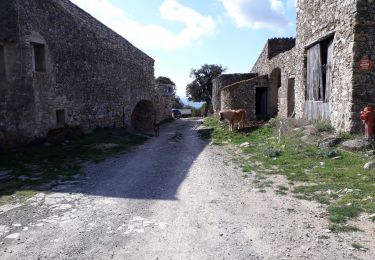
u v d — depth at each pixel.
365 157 8.03
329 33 11.11
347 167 7.70
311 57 13.30
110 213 5.91
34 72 12.64
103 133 17.08
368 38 9.31
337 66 10.52
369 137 8.74
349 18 9.61
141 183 8.01
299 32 14.67
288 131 12.33
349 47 9.61
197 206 6.18
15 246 4.68
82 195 7.04
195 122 33.84
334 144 9.31
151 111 29.05
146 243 4.68
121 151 12.95
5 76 12.14
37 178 8.48
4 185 7.86
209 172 8.91
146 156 11.96
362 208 5.43
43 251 4.51
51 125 13.72
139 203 6.45
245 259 4.16
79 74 16.03
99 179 8.45
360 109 9.46
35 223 5.50
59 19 14.29
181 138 17.89
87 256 4.34
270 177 7.96
